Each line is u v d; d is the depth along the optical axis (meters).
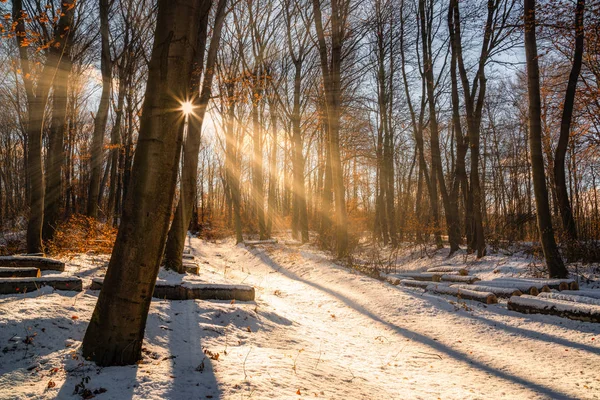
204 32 8.82
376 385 4.32
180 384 3.56
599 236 13.55
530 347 5.98
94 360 3.90
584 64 14.20
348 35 18.23
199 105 9.20
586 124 15.56
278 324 6.38
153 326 5.05
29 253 8.80
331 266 13.35
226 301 6.81
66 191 26.55
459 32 15.73
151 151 3.89
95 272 7.64
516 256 13.70
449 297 9.27
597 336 6.12
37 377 3.57
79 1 13.67
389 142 27.20
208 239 29.88
